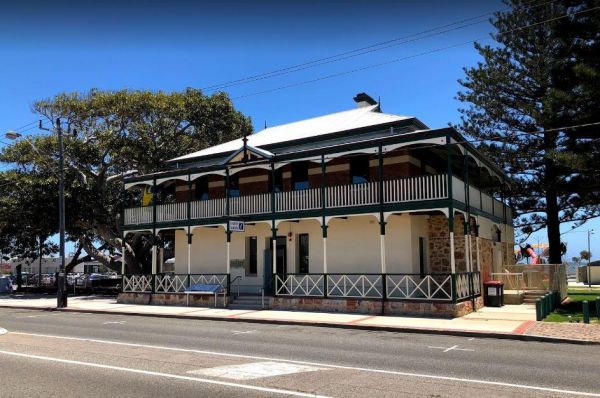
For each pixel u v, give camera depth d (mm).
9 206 33250
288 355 11086
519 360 10484
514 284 24656
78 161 34469
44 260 71312
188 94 38844
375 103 30609
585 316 15977
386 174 23156
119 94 35500
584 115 23094
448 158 19406
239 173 27703
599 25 23422
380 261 22625
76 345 12633
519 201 34844
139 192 37094
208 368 9391
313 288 22719
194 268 28797
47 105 35625
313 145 24766
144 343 13039
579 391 7609
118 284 38969
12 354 11141
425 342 13383
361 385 7941
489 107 34500
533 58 32094
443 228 23547
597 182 27094
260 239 26438
